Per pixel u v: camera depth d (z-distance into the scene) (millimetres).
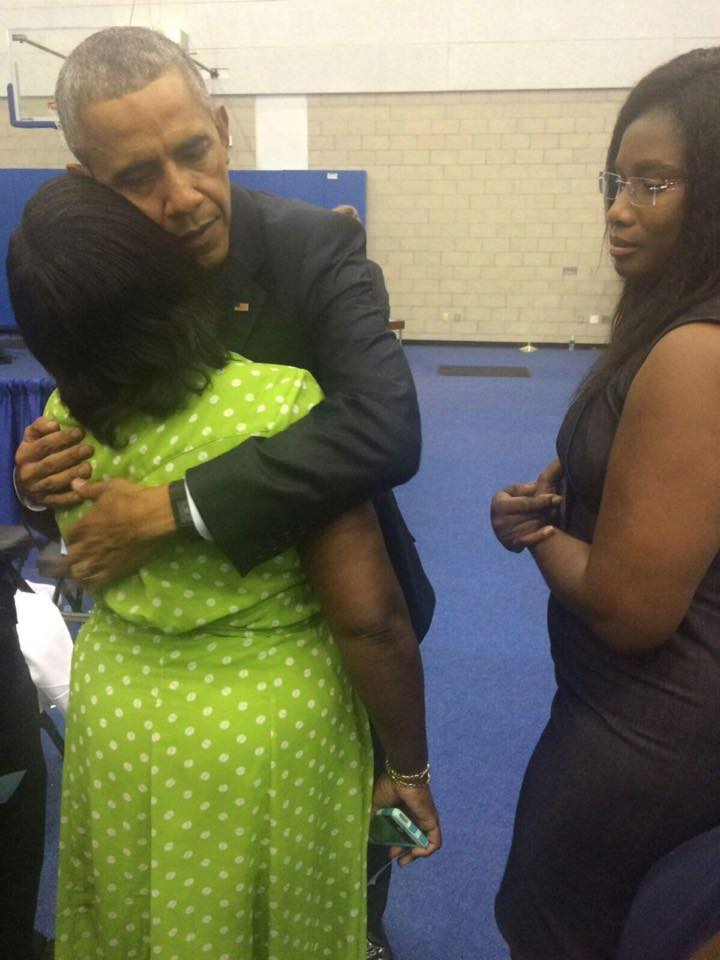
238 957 784
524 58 7355
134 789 741
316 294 784
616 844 824
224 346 691
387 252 8094
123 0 7578
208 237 732
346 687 804
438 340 8297
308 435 660
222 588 700
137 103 649
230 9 7555
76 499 696
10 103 7031
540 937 918
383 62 7531
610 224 776
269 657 733
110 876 777
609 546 730
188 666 722
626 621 735
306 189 7789
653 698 776
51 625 1490
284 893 780
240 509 640
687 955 674
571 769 836
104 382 647
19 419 2523
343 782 820
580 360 7426
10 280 637
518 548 967
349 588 712
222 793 729
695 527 683
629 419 709
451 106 7574
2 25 7703
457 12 7324
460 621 2607
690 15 7090
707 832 758
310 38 7559
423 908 1507
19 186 7656
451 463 4324
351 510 709
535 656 2398
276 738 730
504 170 7680
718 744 763
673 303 715
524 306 8062
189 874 746
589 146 7500
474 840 1674
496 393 6031
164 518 648
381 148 7785
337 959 874
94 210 621
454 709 2125
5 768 980
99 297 607
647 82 736
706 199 685
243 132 7922
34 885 1081
